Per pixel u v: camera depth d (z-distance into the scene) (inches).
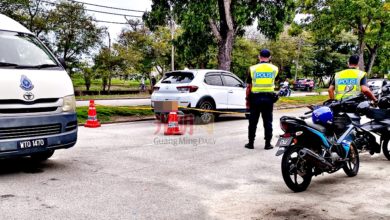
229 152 312.0
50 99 237.1
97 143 339.3
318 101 952.9
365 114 278.1
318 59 2375.7
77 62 1473.9
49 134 234.8
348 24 1161.4
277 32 766.5
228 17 713.0
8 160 271.9
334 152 227.1
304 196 204.1
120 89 1713.8
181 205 185.8
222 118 557.3
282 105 813.2
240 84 525.3
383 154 317.1
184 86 457.1
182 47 807.1
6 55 241.3
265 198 199.6
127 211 176.1
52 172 240.4
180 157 289.4
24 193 197.9
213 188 214.8
